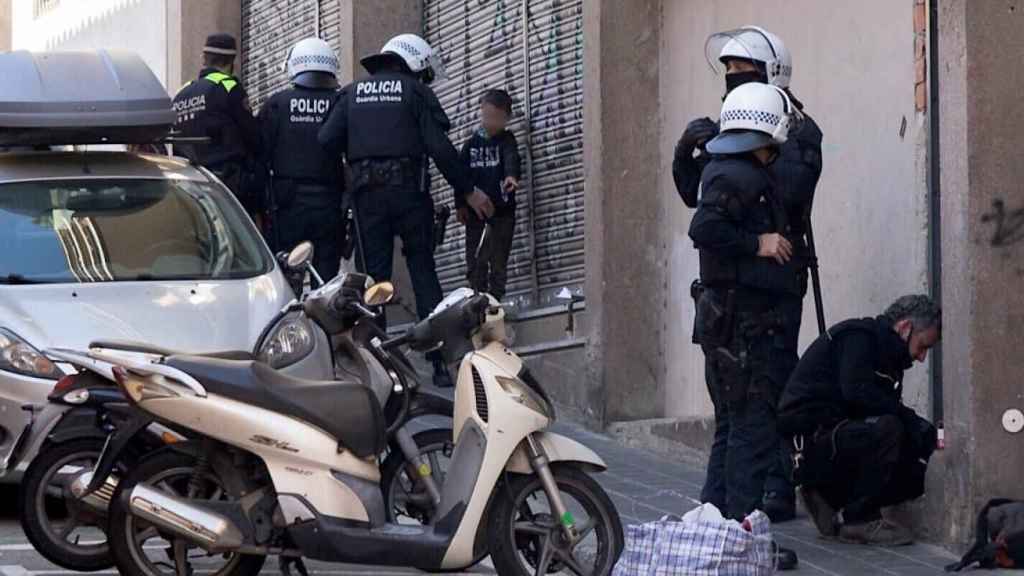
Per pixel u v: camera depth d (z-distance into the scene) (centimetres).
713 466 1237
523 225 1941
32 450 1155
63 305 1342
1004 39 1189
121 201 1485
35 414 1267
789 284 1157
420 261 1833
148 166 1544
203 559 1155
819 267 1459
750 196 1141
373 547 1031
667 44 1722
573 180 1847
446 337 1058
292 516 1021
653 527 1017
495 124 1898
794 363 1172
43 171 1509
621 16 1725
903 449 1220
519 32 1973
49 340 1298
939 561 1193
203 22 2862
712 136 1288
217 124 1848
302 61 1856
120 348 1078
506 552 1039
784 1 1517
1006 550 1145
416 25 2284
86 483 1095
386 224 1812
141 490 1022
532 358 1881
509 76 2002
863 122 1396
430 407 1114
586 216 1747
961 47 1190
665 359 1727
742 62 1255
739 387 1152
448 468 1048
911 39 1332
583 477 1058
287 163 1852
